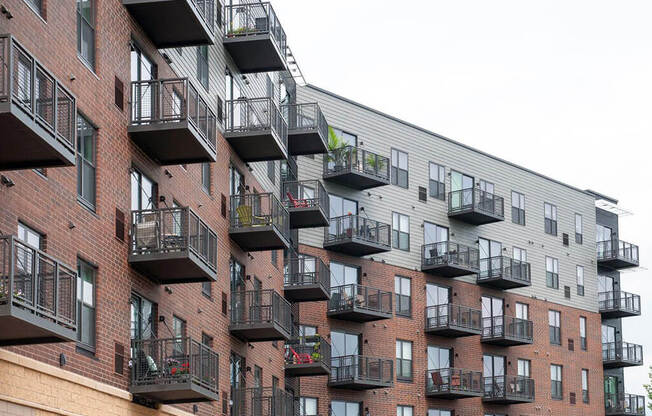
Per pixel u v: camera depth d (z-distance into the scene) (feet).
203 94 111.96
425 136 191.11
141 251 87.04
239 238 122.72
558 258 215.10
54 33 73.51
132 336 87.61
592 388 215.31
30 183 68.69
